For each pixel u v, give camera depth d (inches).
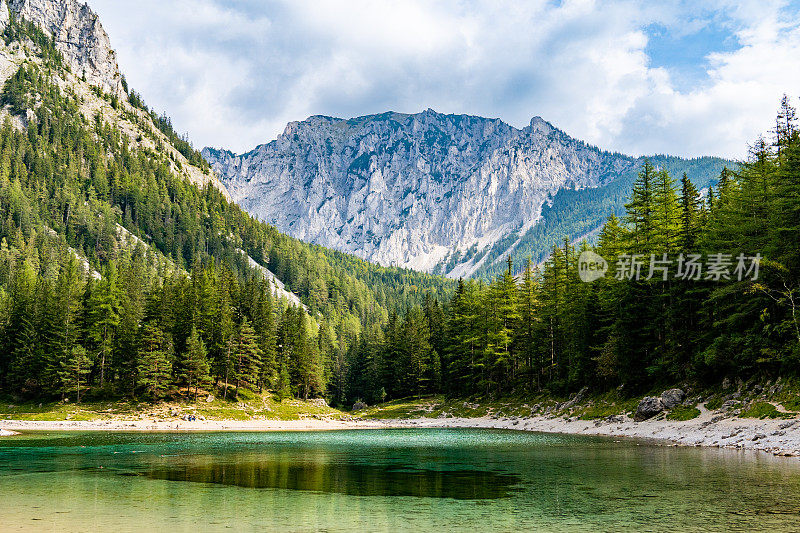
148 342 3860.7
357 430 2955.2
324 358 6038.4
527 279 3639.3
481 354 3855.8
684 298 2379.4
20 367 3816.4
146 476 1131.3
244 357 4229.8
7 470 1229.1
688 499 838.5
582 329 2967.5
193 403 3782.0
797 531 651.5
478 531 671.1
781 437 1491.1
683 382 2303.2
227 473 1178.0
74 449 1744.6
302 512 781.3
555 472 1157.7
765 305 2030.0
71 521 724.7
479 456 1503.4
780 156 2235.5
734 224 2208.4
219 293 4429.1
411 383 4736.7
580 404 2842.0
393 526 697.6
